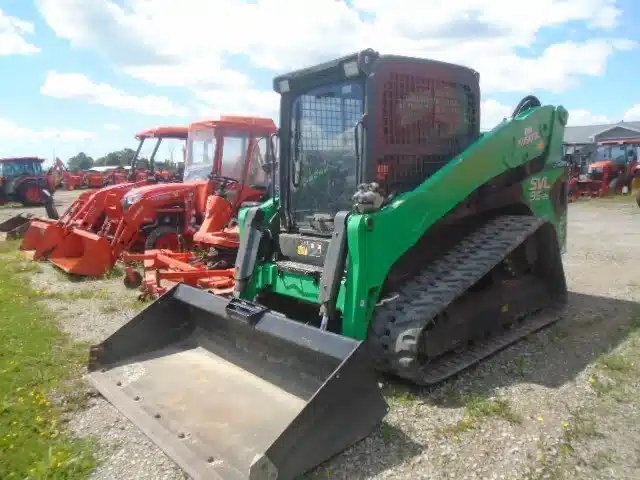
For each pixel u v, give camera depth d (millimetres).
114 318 6281
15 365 4711
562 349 5113
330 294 4117
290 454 3035
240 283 5008
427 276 4508
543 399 4125
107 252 8531
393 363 4012
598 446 3520
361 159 4461
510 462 3344
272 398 3873
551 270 5973
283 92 5184
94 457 3416
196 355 4641
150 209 9250
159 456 3416
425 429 3707
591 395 4191
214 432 3490
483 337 5008
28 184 23781
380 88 4453
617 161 23547
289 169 5215
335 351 3428
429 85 4820
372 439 3561
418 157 4797
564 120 6297
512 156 5371
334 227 4285
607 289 7301
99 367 4430
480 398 4094
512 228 5121
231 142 9758
